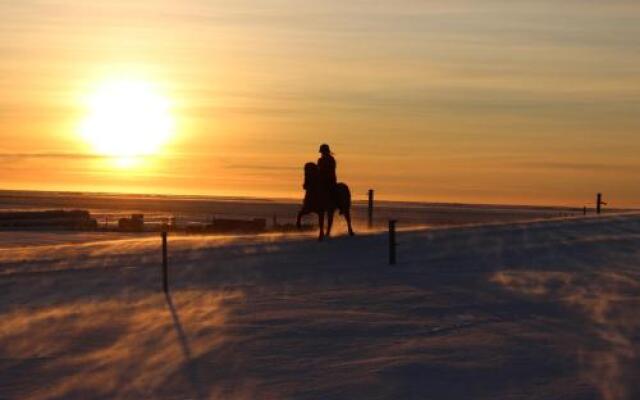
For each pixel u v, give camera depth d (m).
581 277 22.91
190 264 24.34
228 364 14.39
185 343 15.70
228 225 50.19
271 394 12.87
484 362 14.45
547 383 13.34
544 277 22.84
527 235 30.88
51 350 15.26
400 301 19.47
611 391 12.96
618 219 36.22
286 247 27.39
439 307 18.84
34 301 19.34
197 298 19.73
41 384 13.41
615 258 26.44
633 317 17.97
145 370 14.09
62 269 23.45
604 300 19.77
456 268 24.14
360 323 17.23
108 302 19.25
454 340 15.88
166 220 58.59
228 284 21.50
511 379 13.54
